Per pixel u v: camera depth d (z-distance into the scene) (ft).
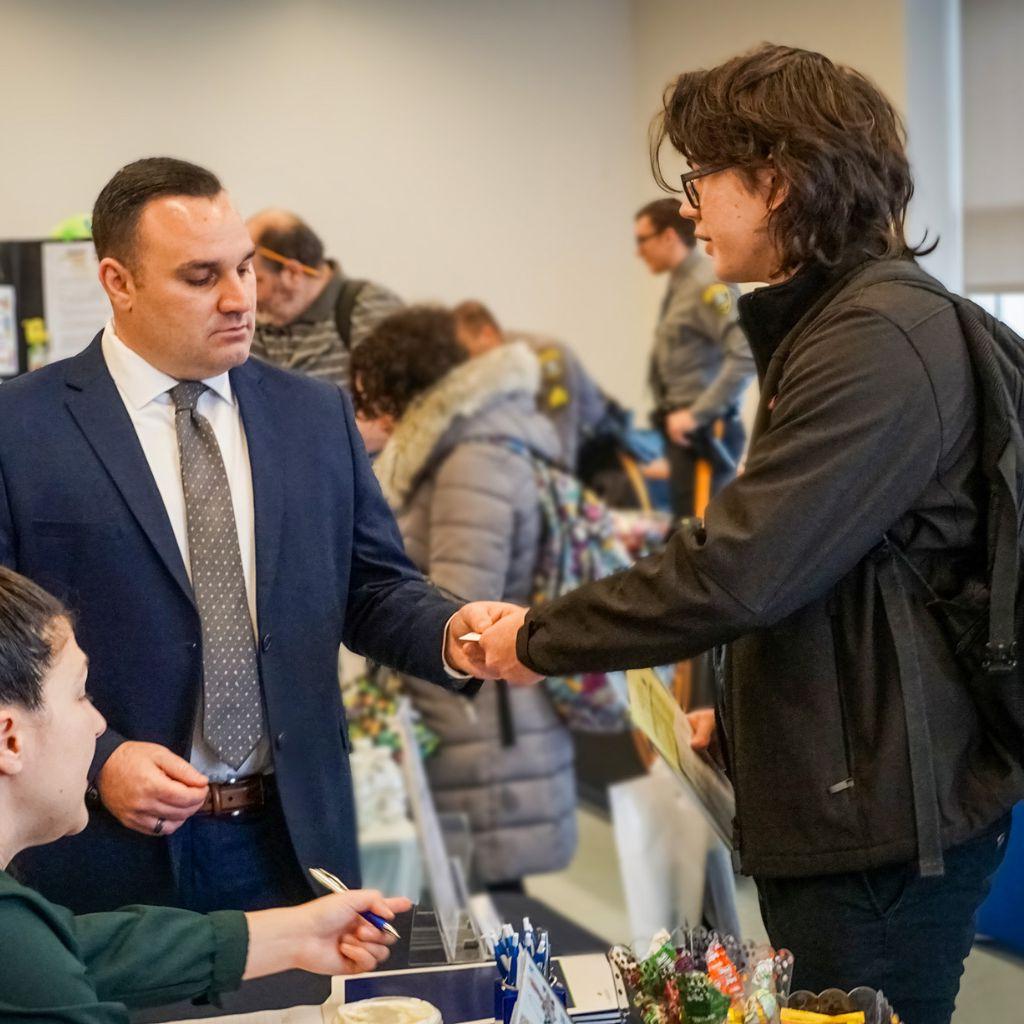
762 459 4.95
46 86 18.43
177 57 18.93
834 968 5.20
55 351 12.27
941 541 5.05
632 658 5.14
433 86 20.12
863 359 4.85
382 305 11.51
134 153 18.85
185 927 4.70
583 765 18.02
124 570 6.15
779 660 5.18
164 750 5.90
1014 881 8.64
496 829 13.38
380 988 5.33
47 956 4.18
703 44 19.54
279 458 6.49
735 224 5.25
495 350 12.01
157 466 6.31
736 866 6.12
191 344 6.09
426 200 20.25
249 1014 5.13
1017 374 5.09
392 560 6.98
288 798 6.32
